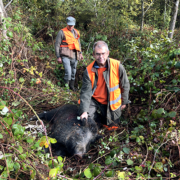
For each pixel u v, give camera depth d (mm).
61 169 2371
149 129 3250
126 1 8586
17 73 4516
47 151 3119
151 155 2855
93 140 3139
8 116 2400
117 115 3465
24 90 4273
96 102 3498
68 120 3266
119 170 2588
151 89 3736
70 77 5164
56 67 5773
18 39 4699
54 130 3344
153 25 10617
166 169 2549
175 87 3375
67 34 4941
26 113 4051
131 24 9078
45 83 4801
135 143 3205
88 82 3225
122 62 5387
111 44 7555
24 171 2203
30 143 2479
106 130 3670
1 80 3844
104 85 3234
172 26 6992
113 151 2826
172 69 3549
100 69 3162
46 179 2018
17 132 2195
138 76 4117
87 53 6820
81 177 2471
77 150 2824
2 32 4188
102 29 8078
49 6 7770
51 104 4391
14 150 2146
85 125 2980
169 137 2760
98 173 2314
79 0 8312
